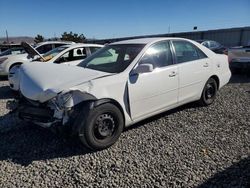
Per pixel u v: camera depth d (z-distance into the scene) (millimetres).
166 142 4180
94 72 4164
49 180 3256
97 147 3879
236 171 3281
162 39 4914
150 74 4434
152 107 4551
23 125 4992
